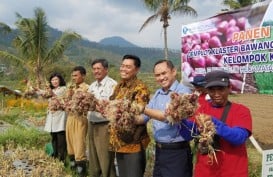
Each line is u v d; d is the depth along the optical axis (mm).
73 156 7520
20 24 32219
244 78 7047
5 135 10945
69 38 33031
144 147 5258
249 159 7352
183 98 3730
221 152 3848
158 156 4574
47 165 8234
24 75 35500
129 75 5223
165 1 25109
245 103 7473
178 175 4418
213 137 3770
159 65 4516
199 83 4473
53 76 8016
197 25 7930
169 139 4426
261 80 6707
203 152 3762
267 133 7152
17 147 10141
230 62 7285
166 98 4512
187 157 4457
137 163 5191
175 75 4605
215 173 3883
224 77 3832
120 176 5391
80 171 7227
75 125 7184
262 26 6629
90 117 6305
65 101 5969
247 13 6891
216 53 7547
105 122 6227
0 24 32438
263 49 6637
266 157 5262
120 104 4391
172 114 3768
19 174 7527
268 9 6504
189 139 4281
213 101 3965
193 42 8055
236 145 3768
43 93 7734
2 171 7746
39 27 32031
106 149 6234
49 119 8141
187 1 24938
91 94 5227
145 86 5188
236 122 3830
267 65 6586
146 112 4293
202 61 7867
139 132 5035
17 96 30984
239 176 3822
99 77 6383
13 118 19500
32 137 11008
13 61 32906
